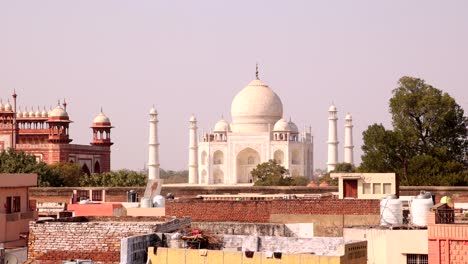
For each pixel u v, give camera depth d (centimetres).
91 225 4241
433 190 9775
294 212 6106
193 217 6397
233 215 6278
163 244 3934
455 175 13062
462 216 5266
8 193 6581
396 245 4525
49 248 4262
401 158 13925
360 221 5972
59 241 4256
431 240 4119
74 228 4256
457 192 9775
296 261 3553
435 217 4225
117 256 4184
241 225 5309
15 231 6425
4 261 4941
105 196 11031
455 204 7694
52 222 4353
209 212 6353
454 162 13600
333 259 3534
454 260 4078
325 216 6028
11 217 6397
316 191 11238
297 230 5359
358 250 3744
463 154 14862
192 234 4047
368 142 14000
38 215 6938
